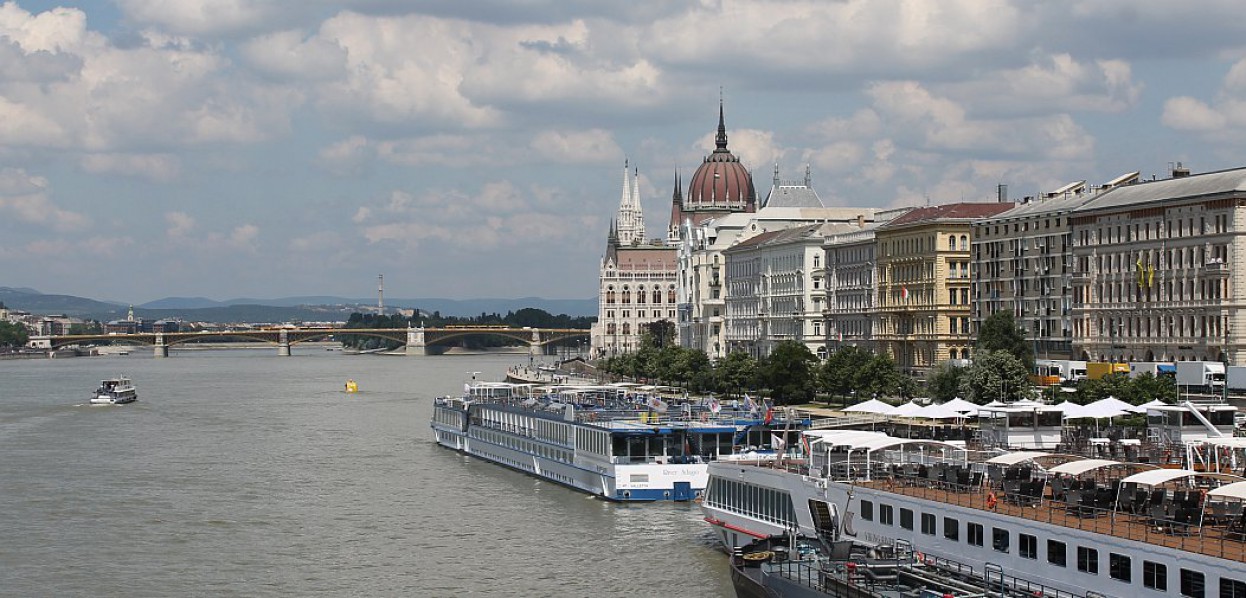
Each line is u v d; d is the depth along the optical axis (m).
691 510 128.50
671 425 136.38
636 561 106.00
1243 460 95.94
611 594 96.12
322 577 102.88
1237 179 185.75
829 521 91.81
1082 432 125.00
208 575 103.94
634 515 126.00
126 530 121.31
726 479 105.56
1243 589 62.84
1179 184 198.38
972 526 78.62
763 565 85.94
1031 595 72.69
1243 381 160.00
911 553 82.00
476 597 96.19
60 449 186.75
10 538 117.81
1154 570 67.19
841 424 141.88
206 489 145.50
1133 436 124.19
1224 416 114.12
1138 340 199.62
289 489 145.38
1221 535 68.50
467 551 110.94
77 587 100.50
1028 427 118.00
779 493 97.75
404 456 177.12
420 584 100.19
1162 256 195.50
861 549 85.44
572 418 147.50
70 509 132.38
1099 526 71.94
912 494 84.75
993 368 180.12
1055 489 81.12
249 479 153.75
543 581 100.25
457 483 149.50
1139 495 76.50
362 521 124.94
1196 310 188.62
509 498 137.75
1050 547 73.12
